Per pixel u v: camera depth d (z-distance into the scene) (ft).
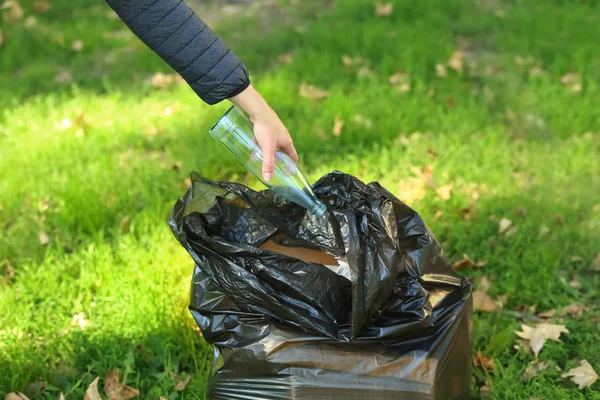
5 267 10.34
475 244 10.63
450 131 13.55
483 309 9.18
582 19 18.31
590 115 13.88
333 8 20.11
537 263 10.03
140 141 13.46
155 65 16.80
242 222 7.33
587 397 7.88
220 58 5.89
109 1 5.76
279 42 17.67
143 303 9.12
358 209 6.83
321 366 6.50
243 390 6.70
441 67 15.94
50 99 14.98
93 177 12.25
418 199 11.43
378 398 6.48
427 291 6.87
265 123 6.10
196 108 14.71
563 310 9.24
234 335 6.82
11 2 19.53
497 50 17.29
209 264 6.81
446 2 19.56
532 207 11.35
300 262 6.60
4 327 8.97
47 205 11.59
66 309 9.40
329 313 6.64
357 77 15.71
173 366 8.22
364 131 13.55
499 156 12.69
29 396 7.90
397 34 17.76
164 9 5.76
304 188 6.59
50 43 17.99
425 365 6.61
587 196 11.65
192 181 7.45
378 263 6.47
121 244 10.35
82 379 8.05
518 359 8.54
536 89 15.03
